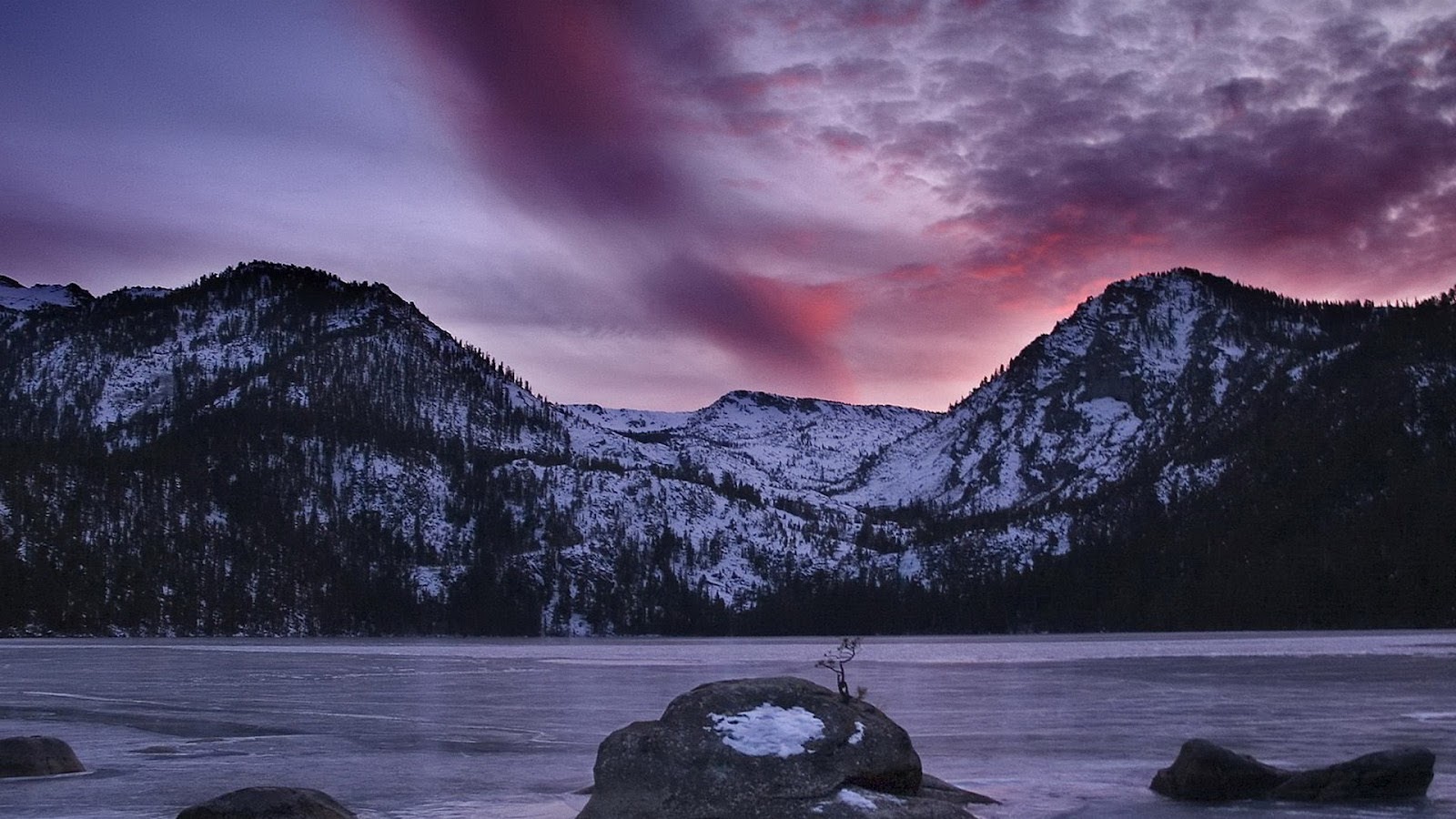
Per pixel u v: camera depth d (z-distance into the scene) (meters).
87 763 36.31
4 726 48.31
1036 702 58.09
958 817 22.30
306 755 37.91
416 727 47.12
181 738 43.47
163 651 153.88
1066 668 93.88
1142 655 119.25
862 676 84.25
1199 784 27.75
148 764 35.84
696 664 109.44
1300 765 33.25
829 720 24.14
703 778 22.84
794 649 173.25
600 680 80.94
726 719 23.92
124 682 78.88
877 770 23.44
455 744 40.94
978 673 87.06
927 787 27.17
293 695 65.81
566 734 44.25
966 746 39.12
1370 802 26.89
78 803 28.47
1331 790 27.25
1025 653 133.25
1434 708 51.19
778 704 24.39
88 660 120.38
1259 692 62.53
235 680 82.56
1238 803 27.22
